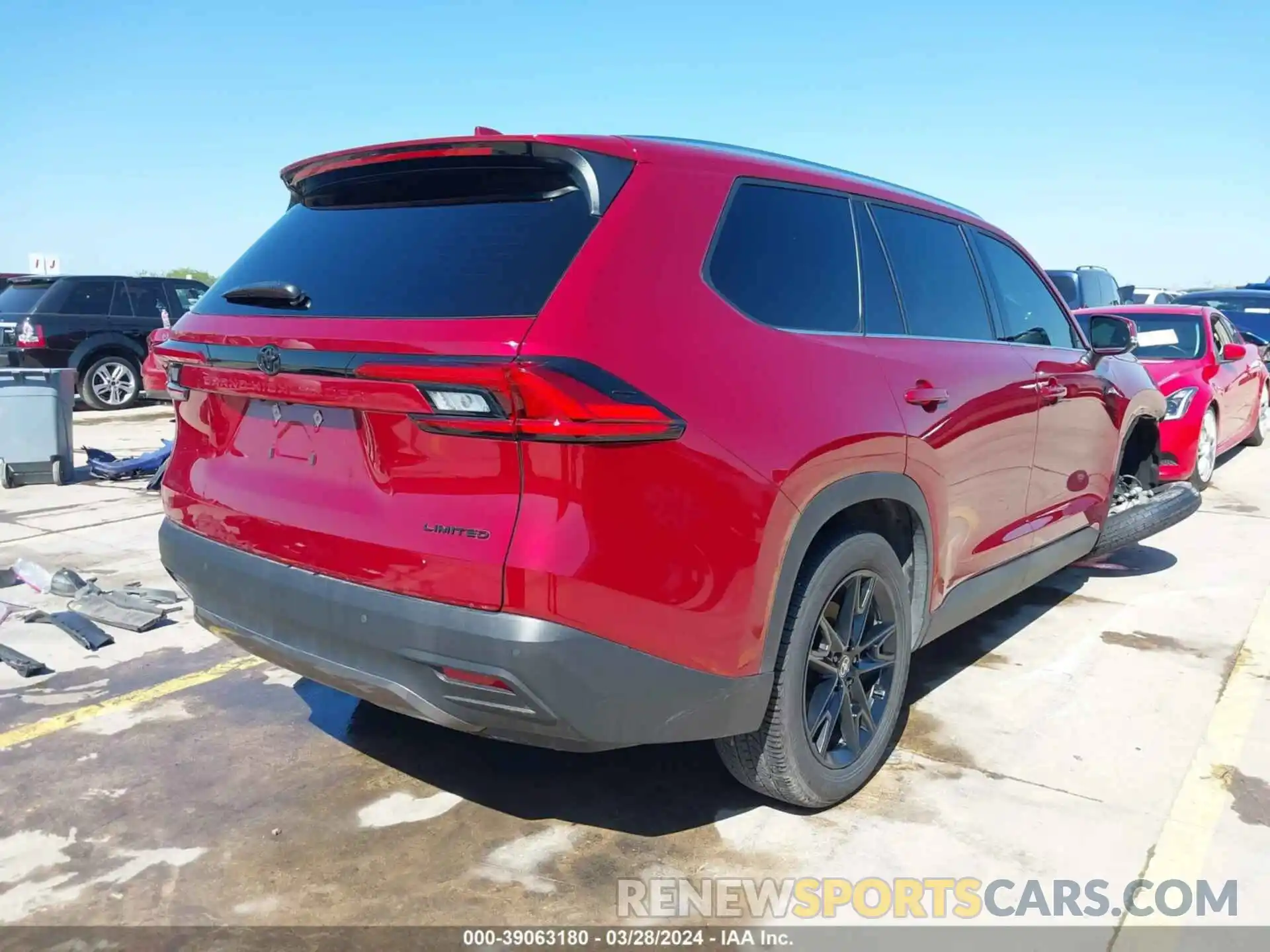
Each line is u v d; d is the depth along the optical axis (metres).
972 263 4.01
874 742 3.20
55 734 3.64
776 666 2.79
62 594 5.26
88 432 12.05
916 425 3.18
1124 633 4.76
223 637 3.06
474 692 2.35
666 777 3.35
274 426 2.81
